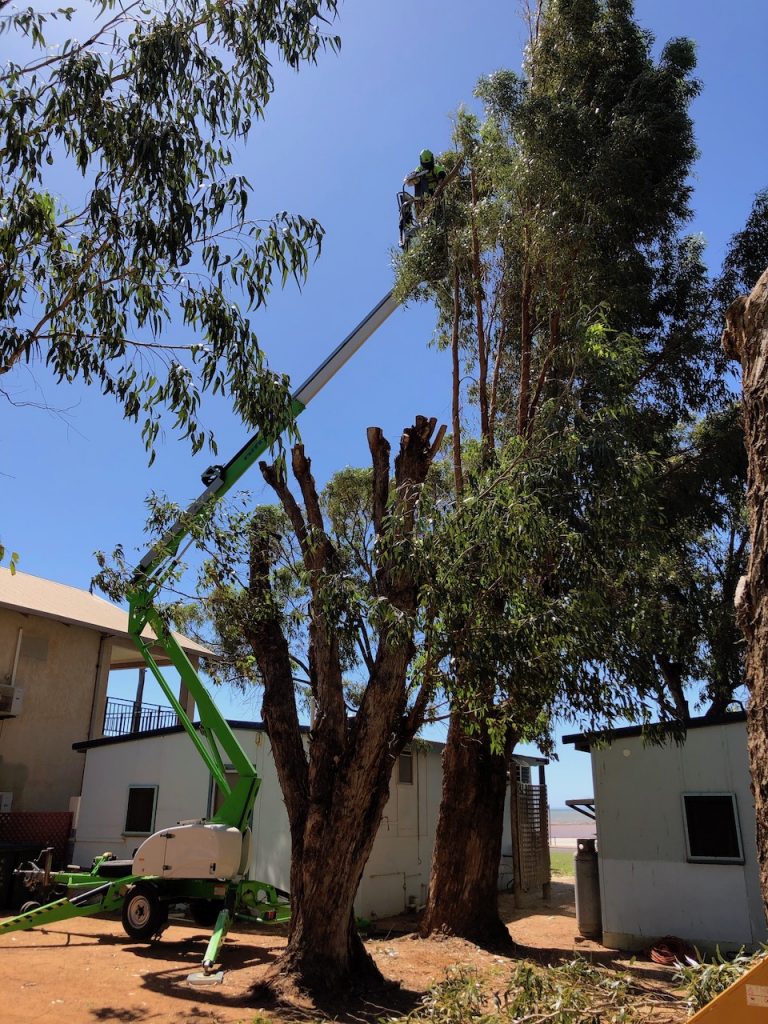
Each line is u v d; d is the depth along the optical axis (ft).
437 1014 15.66
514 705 26.91
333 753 28.19
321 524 31.14
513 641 24.85
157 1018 23.48
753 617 9.41
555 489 24.71
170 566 35.06
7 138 17.66
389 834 49.88
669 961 34.22
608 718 28.32
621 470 24.54
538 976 15.30
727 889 36.47
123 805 50.34
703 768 38.32
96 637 71.56
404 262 41.29
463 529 25.25
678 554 46.19
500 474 26.58
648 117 38.88
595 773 41.14
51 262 19.88
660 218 42.04
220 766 36.99
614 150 37.78
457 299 41.04
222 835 33.88
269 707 30.42
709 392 47.62
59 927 40.32
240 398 20.49
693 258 48.39
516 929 44.93
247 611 31.19
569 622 25.17
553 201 38.52
